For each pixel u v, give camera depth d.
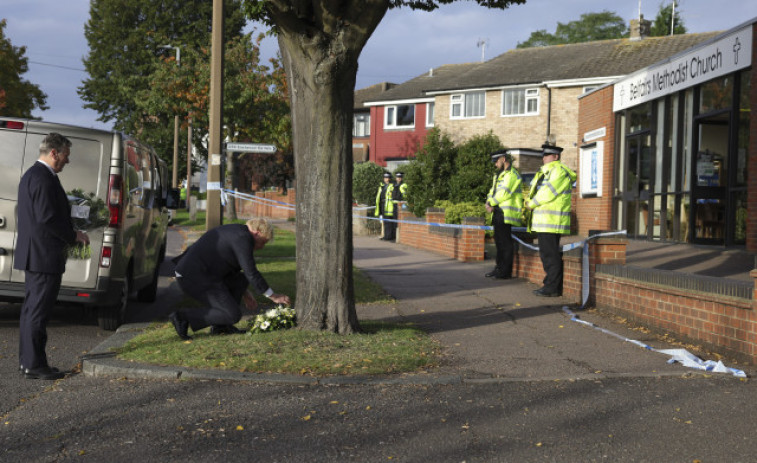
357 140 47.78
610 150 20.03
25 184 5.84
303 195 7.20
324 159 7.06
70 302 7.68
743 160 13.59
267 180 47.56
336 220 7.14
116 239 7.80
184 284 6.98
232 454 4.07
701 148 15.20
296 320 7.26
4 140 7.74
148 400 5.14
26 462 3.95
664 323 7.46
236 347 6.46
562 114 32.94
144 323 8.52
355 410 4.90
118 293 7.88
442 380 5.66
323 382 5.61
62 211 5.95
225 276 7.19
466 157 22.53
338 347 6.54
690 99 15.62
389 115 42.44
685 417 4.72
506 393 5.33
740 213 13.61
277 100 30.27
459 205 18.36
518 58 38.19
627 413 4.82
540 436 4.37
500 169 12.23
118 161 7.89
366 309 9.22
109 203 7.79
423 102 41.06
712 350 6.62
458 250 15.44
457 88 36.16
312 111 7.03
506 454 4.08
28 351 5.78
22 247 5.81
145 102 31.45
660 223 17.00
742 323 6.20
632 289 8.14
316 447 4.18
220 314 6.93
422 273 13.02
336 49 6.79
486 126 35.59
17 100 35.81
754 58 12.54
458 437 4.36
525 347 6.95
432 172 23.28
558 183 10.07
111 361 6.15
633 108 18.89
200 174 55.25
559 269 10.20
